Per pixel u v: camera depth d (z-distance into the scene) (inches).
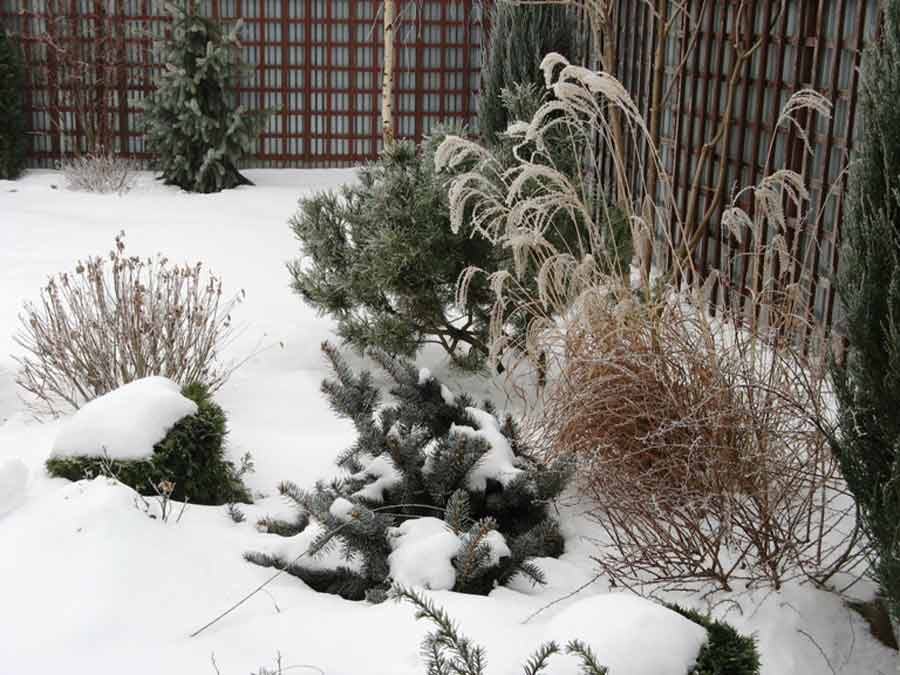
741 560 133.2
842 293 117.7
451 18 533.0
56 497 136.3
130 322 202.7
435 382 150.6
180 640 110.7
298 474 175.2
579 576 130.3
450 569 121.3
